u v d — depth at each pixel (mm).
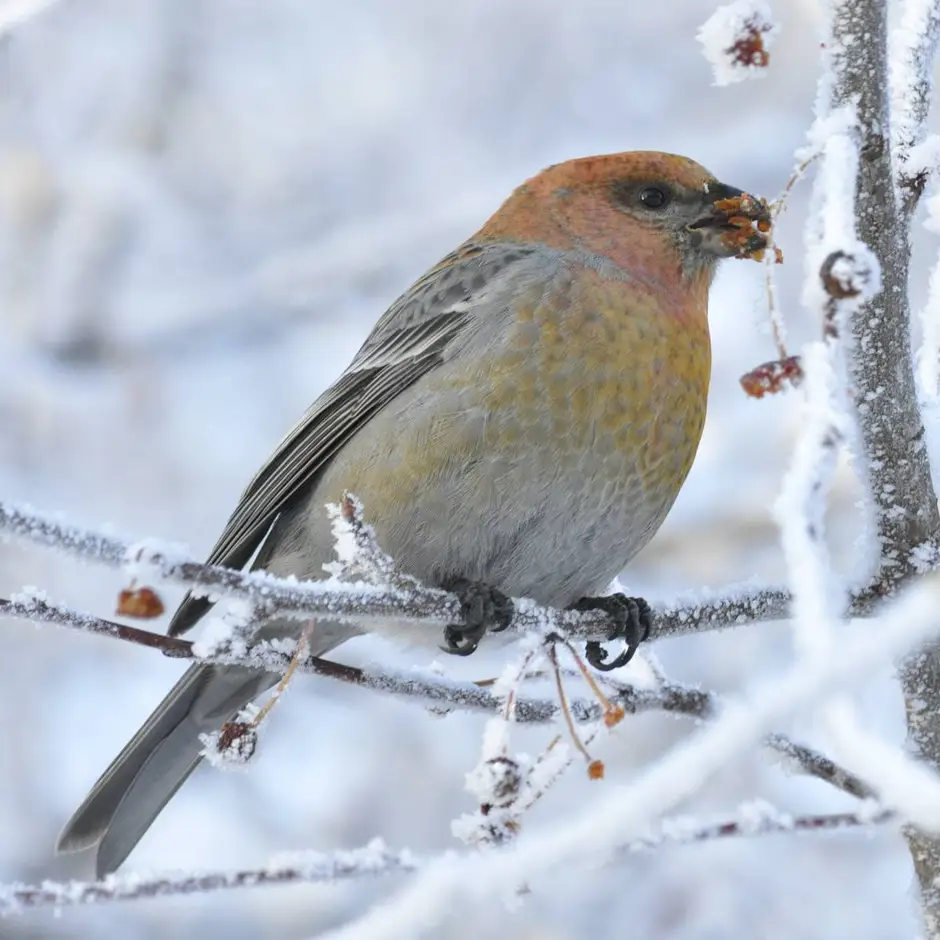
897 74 6062
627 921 10727
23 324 14023
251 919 10945
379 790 11930
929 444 6336
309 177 15273
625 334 7238
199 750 7914
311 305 14648
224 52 15406
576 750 5730
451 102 15359
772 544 12164
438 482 7188
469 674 10945
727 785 10852
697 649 12047
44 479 13359
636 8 14992
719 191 7820
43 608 5625
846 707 4359
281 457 8055
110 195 14570
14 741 12172
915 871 5828
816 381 4492
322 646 7762
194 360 14273
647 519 7465
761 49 5434
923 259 12688
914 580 6113
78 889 4762
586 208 7844
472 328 7285
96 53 15086
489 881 4344
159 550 5004
